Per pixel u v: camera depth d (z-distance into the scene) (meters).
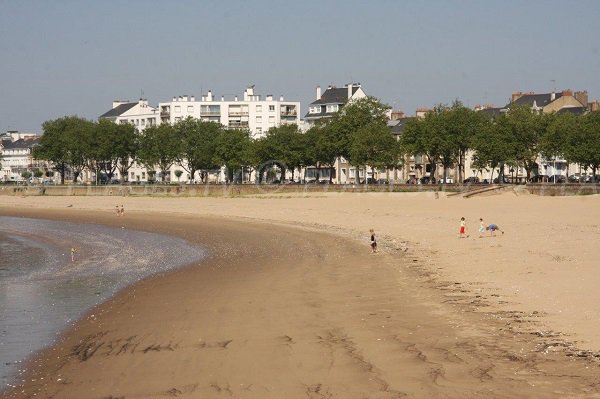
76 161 179.62
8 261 49.94
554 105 158.12
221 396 14.91
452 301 24.70
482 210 72.62
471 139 120.75
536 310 22.06
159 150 161.50
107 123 174.75
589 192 99.88
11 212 118.56
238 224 76.50
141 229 76.81
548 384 14.65
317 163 148.88
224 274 37.44
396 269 35.06
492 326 20.19
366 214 76.38
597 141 111.19
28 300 30.92
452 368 16.11
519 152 117.62
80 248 58.19
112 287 34.53
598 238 42.34
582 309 21.67
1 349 20.78
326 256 43.75
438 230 54.97
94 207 122.62
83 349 20.39
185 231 71.62
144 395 15.35
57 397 15.71
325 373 16.19
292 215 82.31
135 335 21.89
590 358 16.44
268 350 18.67
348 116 133.00
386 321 21.77
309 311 24.22
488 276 30.06
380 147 123.88
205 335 21.11
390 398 14.20
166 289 32.53
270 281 33.12
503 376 15.32
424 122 126.50
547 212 66.88
